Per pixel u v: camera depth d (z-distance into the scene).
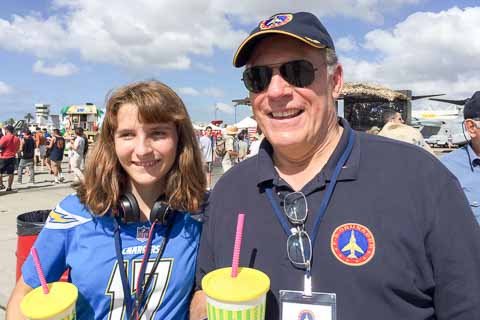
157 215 1.72
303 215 1.44
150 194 1.84
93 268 1.65
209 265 1.72
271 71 1.53
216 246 1.65
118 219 1.73
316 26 1.51
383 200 1.38
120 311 1.66
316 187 1.46
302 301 1.37
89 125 26.23
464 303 1.31
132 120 1.67
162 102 1.68
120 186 1.77
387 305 1.31
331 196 1.44
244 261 1.52
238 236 1.37
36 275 1.64
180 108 1.76
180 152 1.83
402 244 1.33
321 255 1.38
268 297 1.43
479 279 1.32
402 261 1.32
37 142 18.53
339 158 1.49
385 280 1.30
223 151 14.62
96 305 1.65
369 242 1.34
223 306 1.24
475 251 1.33
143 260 1.69
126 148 1.69
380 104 10.66
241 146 15.18
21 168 13.24
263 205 1.56
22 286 1.65
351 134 1.57
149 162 1.72
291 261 1.41
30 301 1.39
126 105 1.66
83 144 13.19
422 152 1.47
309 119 1.52
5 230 6.71
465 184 3.04
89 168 1.73
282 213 1.50
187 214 1.83
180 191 1.79
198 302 1.67
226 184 1.74
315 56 1.52
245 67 1.63
